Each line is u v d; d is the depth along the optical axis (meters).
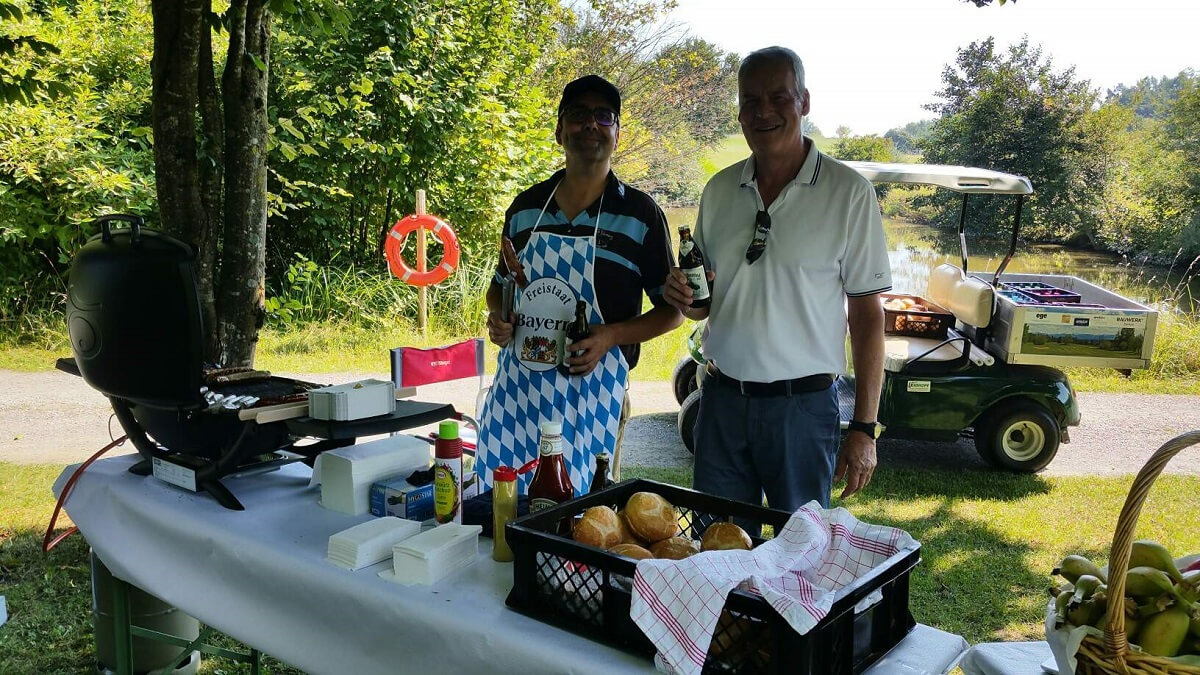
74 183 9.93
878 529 1.64
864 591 1.45
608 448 2.76
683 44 18.67
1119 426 7.33
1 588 4.01
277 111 10.74
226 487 2.35
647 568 1.45
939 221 15.71
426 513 2.18
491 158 11.34
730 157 20.42
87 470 2.60
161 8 3.49
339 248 11.26
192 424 2.33
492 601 1.72
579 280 2.71
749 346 2.64
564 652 1.52
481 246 11.33
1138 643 1.29
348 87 10.90
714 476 2.77
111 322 2.20
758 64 2.55
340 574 1.85
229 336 3.81
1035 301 5.96
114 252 2.21
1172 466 6.30
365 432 2.19
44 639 3.57
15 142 9.55
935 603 4.15
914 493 5.67
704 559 1.46
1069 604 1.40
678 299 2.47
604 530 1.66
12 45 4.61
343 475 2.20
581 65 18.05
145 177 10.31
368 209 11.44
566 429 2.73
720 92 19.95
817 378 2.64
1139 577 1.32
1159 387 8.68
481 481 2.52
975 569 4.52
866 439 2.62
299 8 4.20
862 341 2.65
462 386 8.22
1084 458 6.46
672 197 20.03
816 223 2.57
